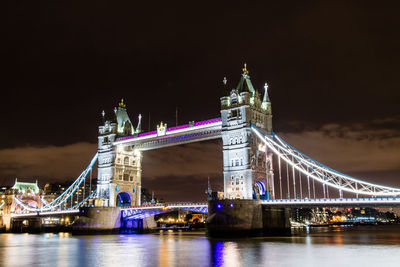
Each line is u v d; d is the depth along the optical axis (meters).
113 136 143.75
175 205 121.62
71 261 64.31
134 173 148.38
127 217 138.50
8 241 115.69
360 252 70.38
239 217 95.62
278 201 96.81
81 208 137.75
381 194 82.94
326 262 57.59
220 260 60.47
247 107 106.69
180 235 138.00
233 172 105.69
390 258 62.06
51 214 163.88
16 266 59.88
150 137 132.12
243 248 75.38
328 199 89.25
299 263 56.72
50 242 108.12
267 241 89.38
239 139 106.38
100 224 133.88
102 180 144.25
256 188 104.00
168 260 62.38
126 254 72.69
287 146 107.88
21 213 181.62
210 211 99.19
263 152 111.06
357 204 86.25
